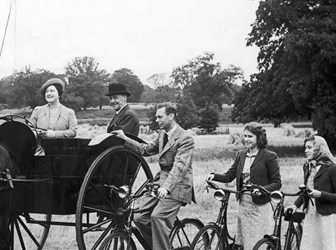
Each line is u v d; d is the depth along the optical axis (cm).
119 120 790
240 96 4738
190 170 675
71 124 767
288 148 4625
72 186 648
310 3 4334
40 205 660
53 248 868
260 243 641
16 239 916
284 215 693
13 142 673
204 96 8575
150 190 646
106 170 664
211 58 8919
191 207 1253
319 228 689
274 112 4541
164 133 692
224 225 664
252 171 689
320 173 685
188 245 689
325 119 3981
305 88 3991
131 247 685
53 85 778
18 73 6956
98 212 658
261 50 4594
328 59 3862
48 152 661
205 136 5766
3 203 650
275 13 4231
